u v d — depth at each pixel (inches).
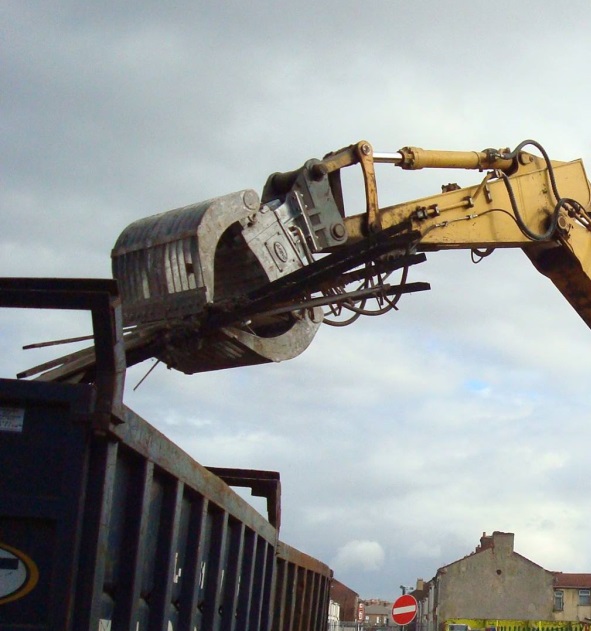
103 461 165.0
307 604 439.5
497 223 387.2
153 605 201.6
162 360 300.5
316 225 326.0
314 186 328.8
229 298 301.9
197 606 238.7
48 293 163.0
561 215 403.9
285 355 310.8
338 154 345.1
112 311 163.0
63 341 277.9
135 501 183.6
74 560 158.4
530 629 2620.6
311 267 293.0
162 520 205.0
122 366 168.4
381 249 301.1
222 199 296.8
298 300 313.9
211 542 251.6
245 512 283.6
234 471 381.1
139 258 297.0
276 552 350.3
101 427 162.7
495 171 397.1
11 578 159.0
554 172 409.4
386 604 4045.3
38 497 160.7
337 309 327.9
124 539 182.4
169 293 290.0
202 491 230.1
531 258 417.4
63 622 155.2
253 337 301.4
